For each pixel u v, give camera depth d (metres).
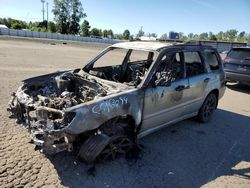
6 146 4.23
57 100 3.76
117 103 3.76
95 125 3.53
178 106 4.97
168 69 4.83
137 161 4.14
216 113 7.02
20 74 9.89
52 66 12.59
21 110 4.11
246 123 6.38
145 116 4.27
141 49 4.75
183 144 4.93
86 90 4.36
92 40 61.06
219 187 3.69
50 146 3.39
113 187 3.47
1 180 3.40
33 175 3.56
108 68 5.57
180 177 3.85
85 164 3.88
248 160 4.54
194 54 5.45
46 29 91.31
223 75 6.32
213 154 4.65
